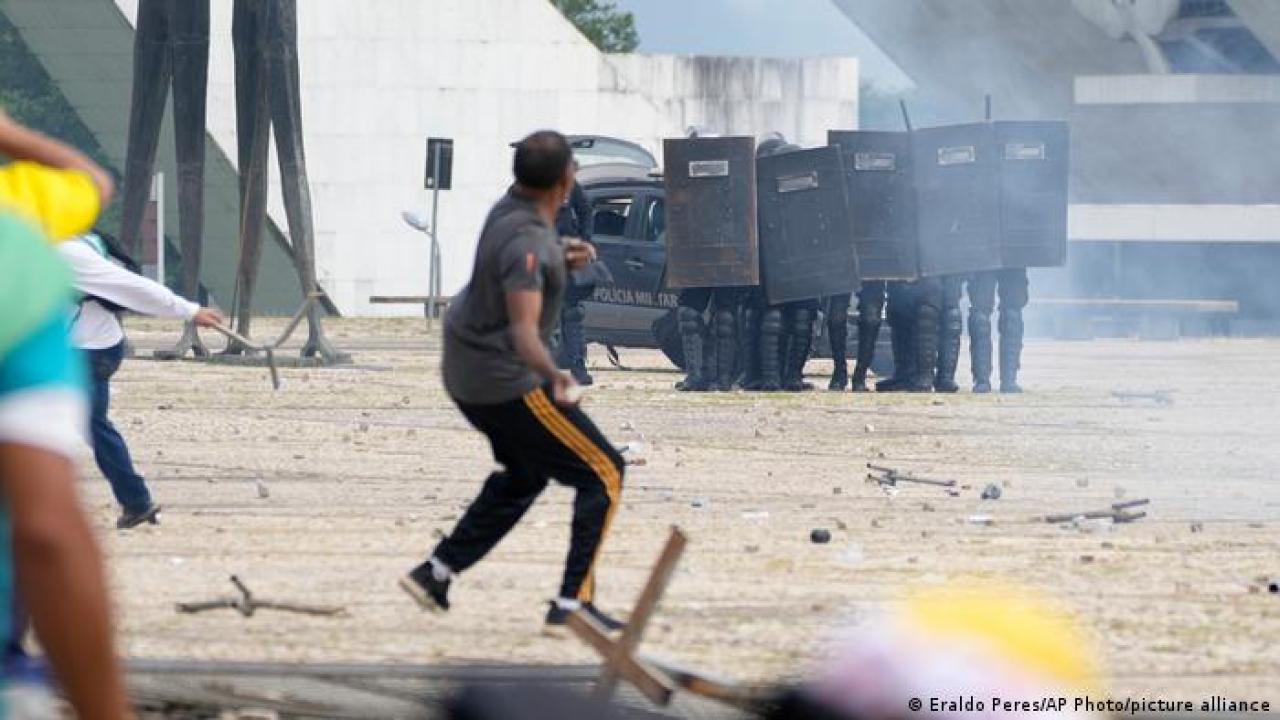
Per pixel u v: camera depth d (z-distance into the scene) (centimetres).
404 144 19675
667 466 5591
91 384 3928
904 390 8781
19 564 1088
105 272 3500
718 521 4362
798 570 3572
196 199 10500
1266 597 3303
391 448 6050
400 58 19625
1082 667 2584
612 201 10100
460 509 4519
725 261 8362
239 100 10244
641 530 4181
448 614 3030
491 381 2731
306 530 4097
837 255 8431
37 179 1302
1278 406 8188
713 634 2869
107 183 1328
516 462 2817
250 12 10075
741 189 8362
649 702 2466
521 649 2759
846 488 5125
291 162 10144
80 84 19788
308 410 7406
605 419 7125
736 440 6419
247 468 5412
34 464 1088
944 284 8619
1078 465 5797
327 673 2552
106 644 1093
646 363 11375
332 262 19538
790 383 8712
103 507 4459
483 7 19825
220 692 2423
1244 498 4966
